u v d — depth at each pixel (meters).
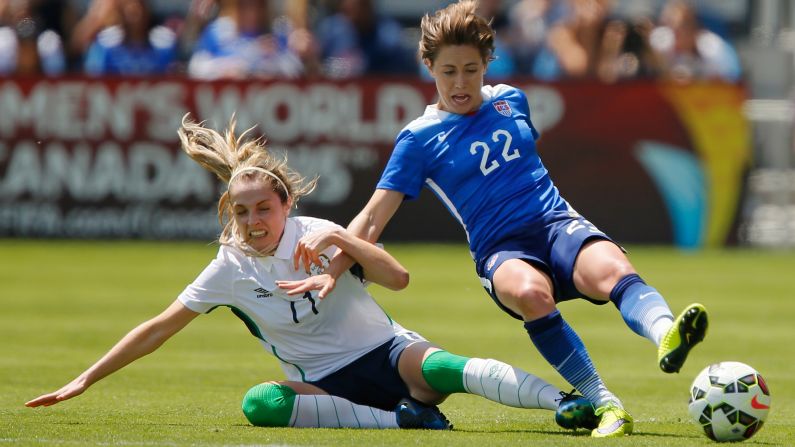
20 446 16.39
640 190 54.94
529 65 62.25
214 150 19.19
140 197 56.03
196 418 19.61
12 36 61.28
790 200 59.75
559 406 17.77
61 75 55.44
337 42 62.38
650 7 68.50
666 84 54.62
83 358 28.48
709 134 54.88
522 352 30.45
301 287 17.91
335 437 17.19
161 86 55.25
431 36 19.62
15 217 56.38
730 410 16.72
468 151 19.75
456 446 16.33
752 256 54.62
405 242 56.97
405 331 19.45
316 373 19.19
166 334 18.94
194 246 55.28
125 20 60.56
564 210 19.53
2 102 55.66
